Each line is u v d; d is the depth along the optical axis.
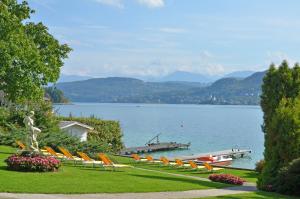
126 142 96.19
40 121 49.34
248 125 152.62
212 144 93.75
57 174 25.25
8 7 39.75
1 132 44.72
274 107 31.67
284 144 26.94
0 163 28.09
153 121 168.25
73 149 44.19
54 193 19.69
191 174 38.09
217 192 24.16
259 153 78.00
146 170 37.00
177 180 29.31
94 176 26.22
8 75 38.34
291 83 31.55
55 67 47.81
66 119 63.62
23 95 40.03
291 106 27.83
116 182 24.38
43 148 42.75
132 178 27.12
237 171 41.72
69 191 20.31
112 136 64.75
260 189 27.20
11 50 36.22
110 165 32.19
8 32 36.22
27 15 40.50
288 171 25.56
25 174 24.05
